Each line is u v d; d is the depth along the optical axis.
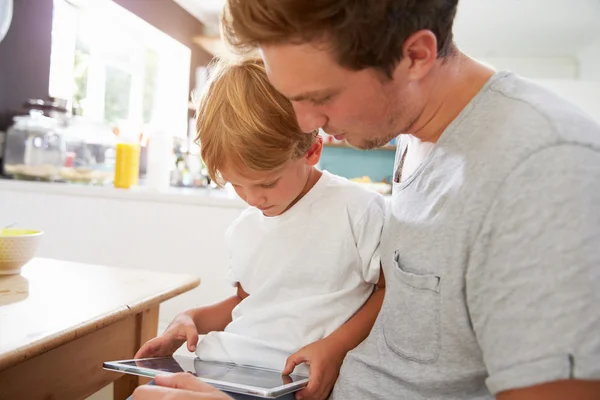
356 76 0.58
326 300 0.91
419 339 0.65
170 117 3.01
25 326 0.72
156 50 2.99
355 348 0.80
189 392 0.66
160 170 2.02
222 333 0.95
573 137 0.52
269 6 0.53
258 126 0.84
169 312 1.88
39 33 2.19
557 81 3.04
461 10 2.77
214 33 3.25
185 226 1.85
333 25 0.54
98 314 0.80
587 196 0.49
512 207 0.52
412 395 0.66
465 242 0.58
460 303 0.59
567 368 0.47
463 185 0.60
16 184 1.99
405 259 0.67
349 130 0.65
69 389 0.84
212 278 1.83
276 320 0.93
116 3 2.37
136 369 0.76
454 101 0.66
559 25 2.93
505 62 3.68
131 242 1.90
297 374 0.86
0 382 0.70
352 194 0.97
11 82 2.09
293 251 0.95
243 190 0.92
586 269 0.47
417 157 0.77
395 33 0.56
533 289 0.49
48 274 1.02
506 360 0.51
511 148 0.55
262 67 0.88
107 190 1.91
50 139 2.02
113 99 2.76
